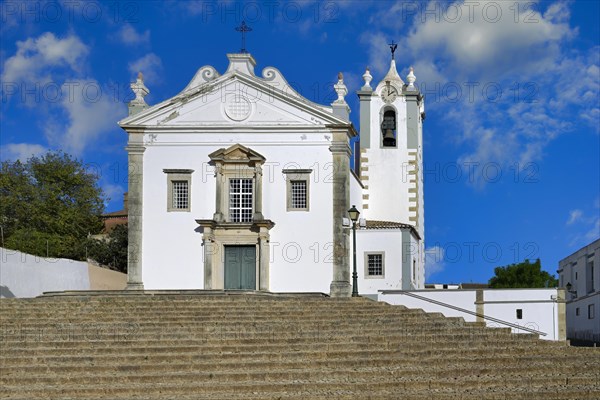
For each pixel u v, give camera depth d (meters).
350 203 49.44
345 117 48.00
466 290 47.00
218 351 29.84
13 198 66.06
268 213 47.56
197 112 48.12
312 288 47.09
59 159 70.38
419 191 59.88
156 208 47.72
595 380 27.20
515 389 26.16
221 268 47.19
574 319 64.81
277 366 28.28
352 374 27.50
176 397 25.34
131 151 48.00
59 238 65.06
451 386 26.56
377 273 51.47
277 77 48.59
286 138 47.91
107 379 26.78
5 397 25.39
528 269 86.94
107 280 55.91
